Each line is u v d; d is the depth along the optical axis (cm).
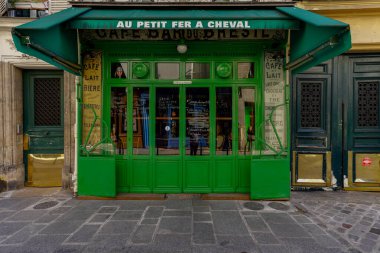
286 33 457
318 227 357
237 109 488
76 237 327
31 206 431
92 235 332
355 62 521
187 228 352
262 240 321
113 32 464
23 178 534
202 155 492
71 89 504
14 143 514
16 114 517
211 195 479
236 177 492
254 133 487
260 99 482
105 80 485
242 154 491
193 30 463
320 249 302
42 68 522
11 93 508
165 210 414
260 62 478
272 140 480
